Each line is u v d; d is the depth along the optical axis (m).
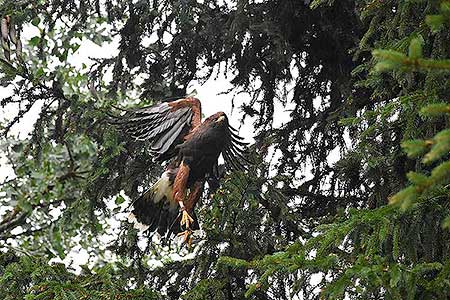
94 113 11.80
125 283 11.92
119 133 12.34
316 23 13.48
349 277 7.70
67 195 9.72
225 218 11.81
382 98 11.12
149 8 13.26
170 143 9.52
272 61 13.80
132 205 9.55
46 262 11.55
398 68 5.42
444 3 5.82
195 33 13.40
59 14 13.41
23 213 9.79
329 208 13.82
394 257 8.09
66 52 11.05
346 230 8.20
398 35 9.71
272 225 12.88
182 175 9.29
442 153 4.98
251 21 12.66
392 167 10.59
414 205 8.09
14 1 11.66
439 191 8.23
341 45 13.21
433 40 9.41
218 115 9.31
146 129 9.67
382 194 10.59
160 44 13.56
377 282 7.55
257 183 11.96
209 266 12.07
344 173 11.60
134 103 12.07
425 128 8.83
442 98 8.58
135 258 13.15
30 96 12.02
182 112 9.62
